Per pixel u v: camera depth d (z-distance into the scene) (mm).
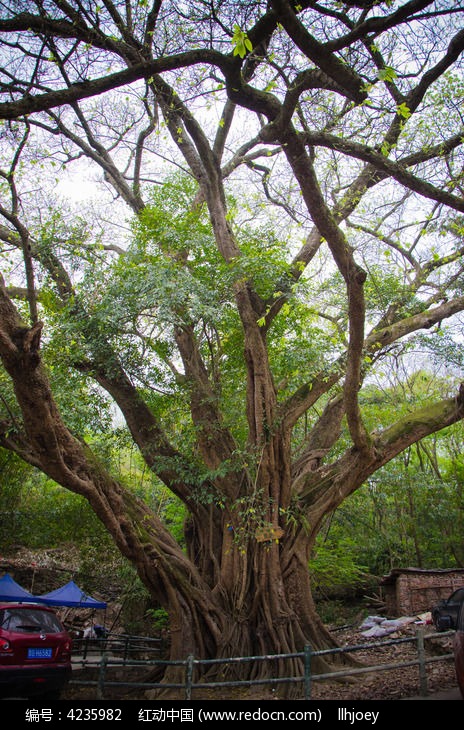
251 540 10766
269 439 10984
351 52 8852
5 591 13984
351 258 8188
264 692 8906
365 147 9133
